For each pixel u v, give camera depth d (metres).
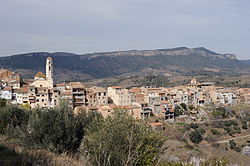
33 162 12.64
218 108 106.31
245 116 102.62
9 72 99.38
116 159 13.01
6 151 14.49
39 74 95.06
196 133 73.69
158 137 14.09
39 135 18.55
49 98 80.06
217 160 16.34
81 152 15.83
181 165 16.02
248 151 64.94
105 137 13.31
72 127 19.66
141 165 13.05
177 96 108.75
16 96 78.06
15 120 25.47
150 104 93.56
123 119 13.88
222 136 79.81
